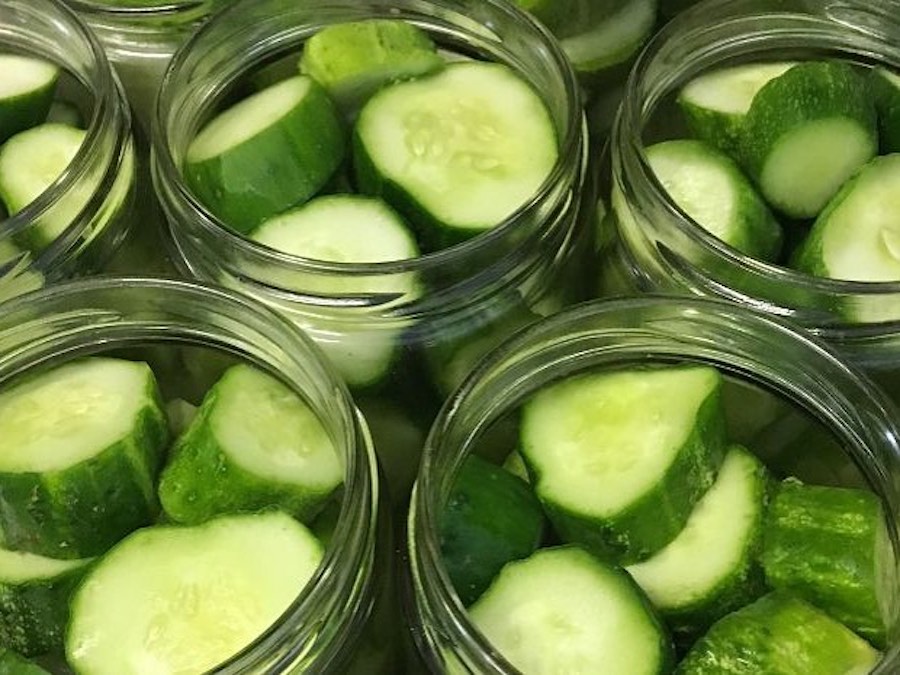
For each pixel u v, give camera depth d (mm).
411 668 204
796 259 244
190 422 224
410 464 236
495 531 201
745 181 247
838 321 223
